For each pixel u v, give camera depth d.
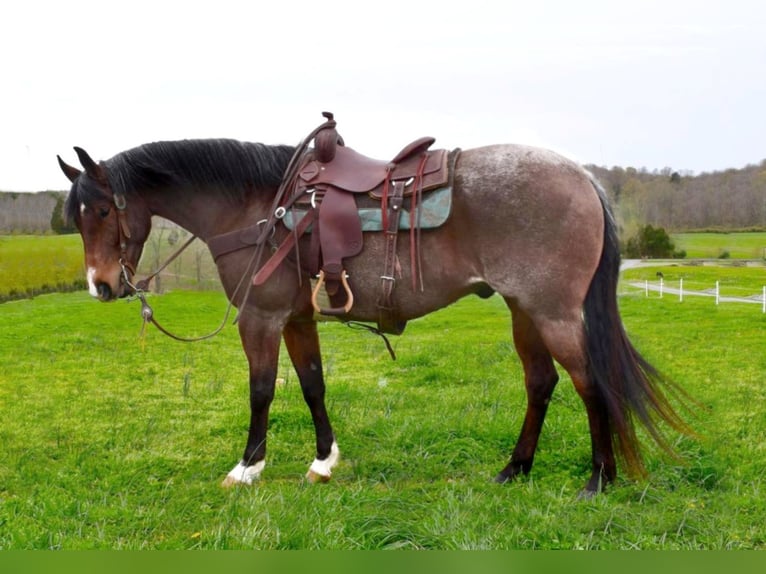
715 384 7.24
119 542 3.62
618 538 3.53
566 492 4.24
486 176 4.03
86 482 4.70
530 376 4.52
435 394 7.02
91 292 4.57
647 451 4.68
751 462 4.65
